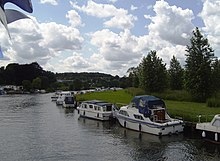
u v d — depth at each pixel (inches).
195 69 2474.2
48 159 967.0
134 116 1450.5
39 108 2728.8
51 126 1633.9
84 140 1251.2
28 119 1927.9
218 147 1093.8
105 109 1855.3
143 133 1379.2
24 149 1098.7
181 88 3191.4
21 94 5738.2
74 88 6569.9
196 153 1019.3
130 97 3166.8
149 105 1393.9
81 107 2037.4
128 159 963.3
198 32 2503.7
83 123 1747.0
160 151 1051.9
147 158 972.6
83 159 965.8
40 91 6417.3
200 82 2436.0
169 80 3164.4
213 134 1132.5
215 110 1750.7
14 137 1316.4
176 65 3225.9
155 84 2856.8
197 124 1192.2
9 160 958.4
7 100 3895.2
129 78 6112.2
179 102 2417.6
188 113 1542.8
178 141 1196.5
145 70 2906.0
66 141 1234.6
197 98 2470.5
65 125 1670.8
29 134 1390.3
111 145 1154.7
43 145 1159.6
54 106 2952.8
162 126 1278.3
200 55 2472.9
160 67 2883.9
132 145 1146.7
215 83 2514.8
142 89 3061.0
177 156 987.9
